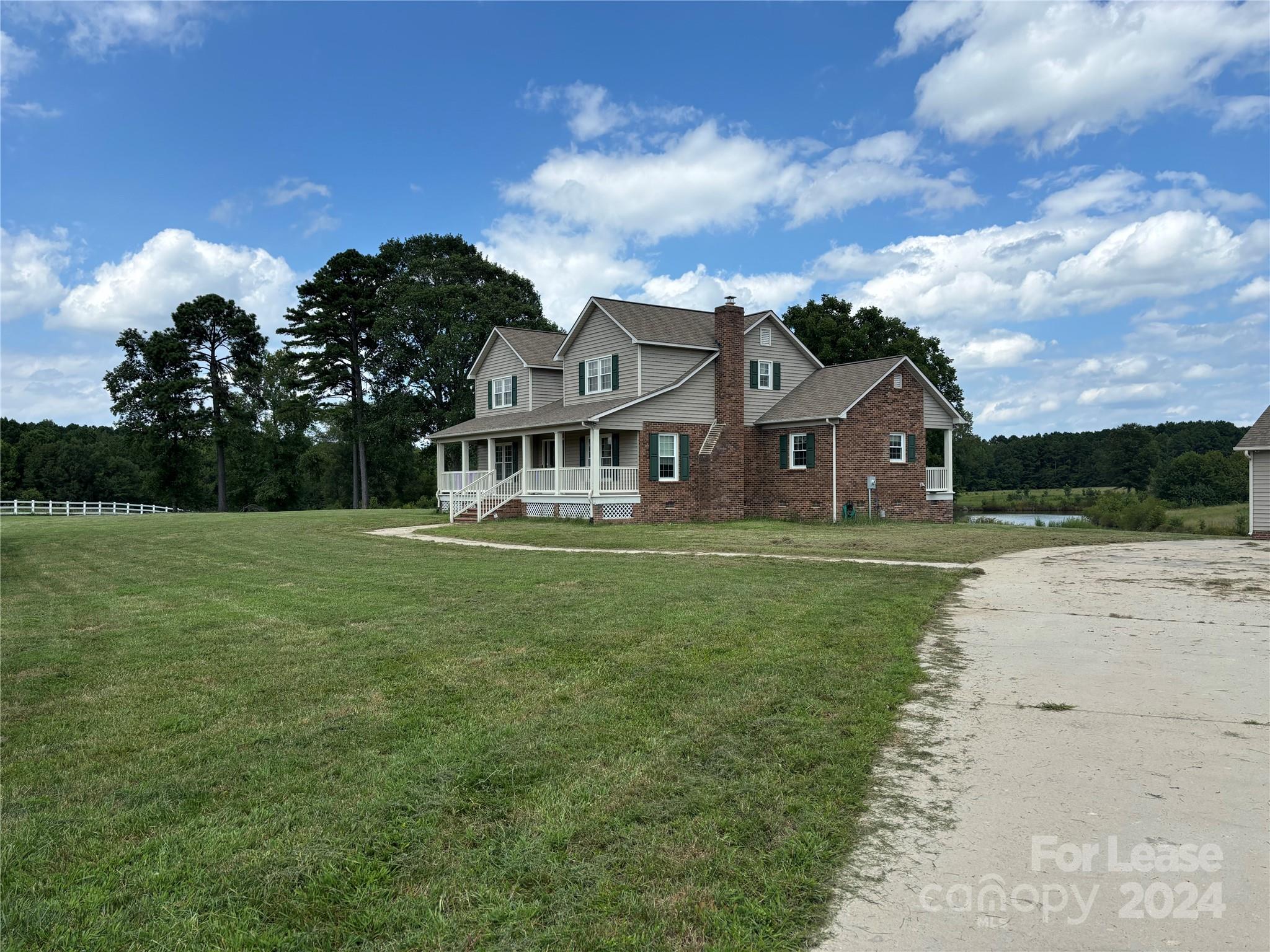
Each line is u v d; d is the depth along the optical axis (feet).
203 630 32.45
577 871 12.69
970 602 35.63
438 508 114.32
